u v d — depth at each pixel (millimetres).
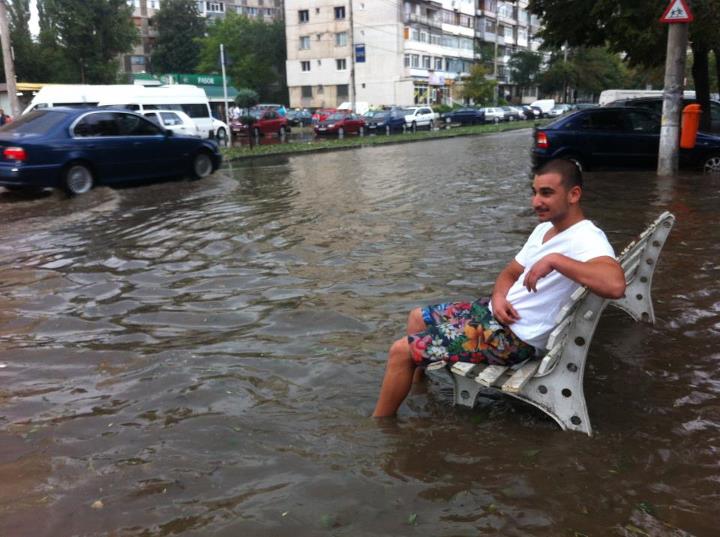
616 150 13227
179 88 25031
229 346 4297
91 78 47094
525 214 8828
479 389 3357
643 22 15734
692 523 2424
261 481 2736
